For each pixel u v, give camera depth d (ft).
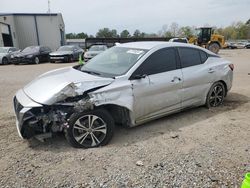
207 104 18.80
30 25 114.62
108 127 13.14
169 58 15.83
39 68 52.06
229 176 10.50
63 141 13.52
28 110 11.78
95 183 10.05
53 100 11.90
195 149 12.77
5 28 101.71
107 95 12.83
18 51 67.77
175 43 16.74
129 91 13.55
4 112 18.30
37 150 12.57
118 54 16.02
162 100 15.25
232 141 13.73
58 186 9.87
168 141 13.67
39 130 12.15
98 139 13.09
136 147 12.98
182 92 16.31
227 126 15.83
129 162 11.52
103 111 12.91
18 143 13.29
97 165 11.27
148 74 14.56
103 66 15.34
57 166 11.18
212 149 12.78
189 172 10.77
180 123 16.28
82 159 11.74
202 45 102.58
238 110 18.95
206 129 15.34
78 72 14.71
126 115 14.02
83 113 12.41
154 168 11.05
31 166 11.16
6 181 10.12
